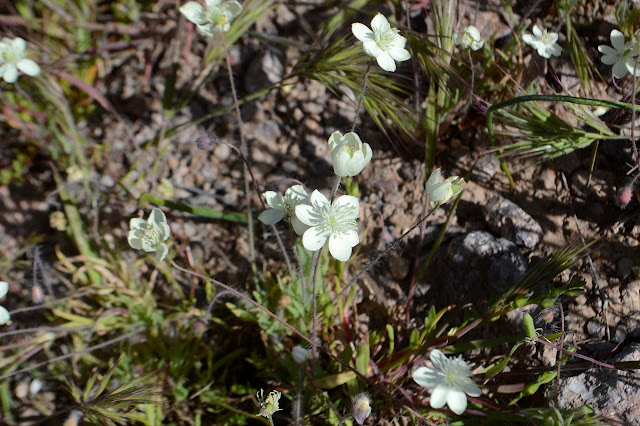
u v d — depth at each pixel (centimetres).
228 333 51
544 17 55
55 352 51
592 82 54
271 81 55
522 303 46
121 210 53
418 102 53
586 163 52
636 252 49
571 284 46
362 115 54
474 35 50
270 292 49
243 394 49
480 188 52
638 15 53
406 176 53
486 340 47
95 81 55
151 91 55
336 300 49
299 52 56
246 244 52
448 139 54
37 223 53
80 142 54
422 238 50
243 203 53
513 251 50
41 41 55
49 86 52
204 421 49
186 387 49
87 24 54
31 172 54
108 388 49
